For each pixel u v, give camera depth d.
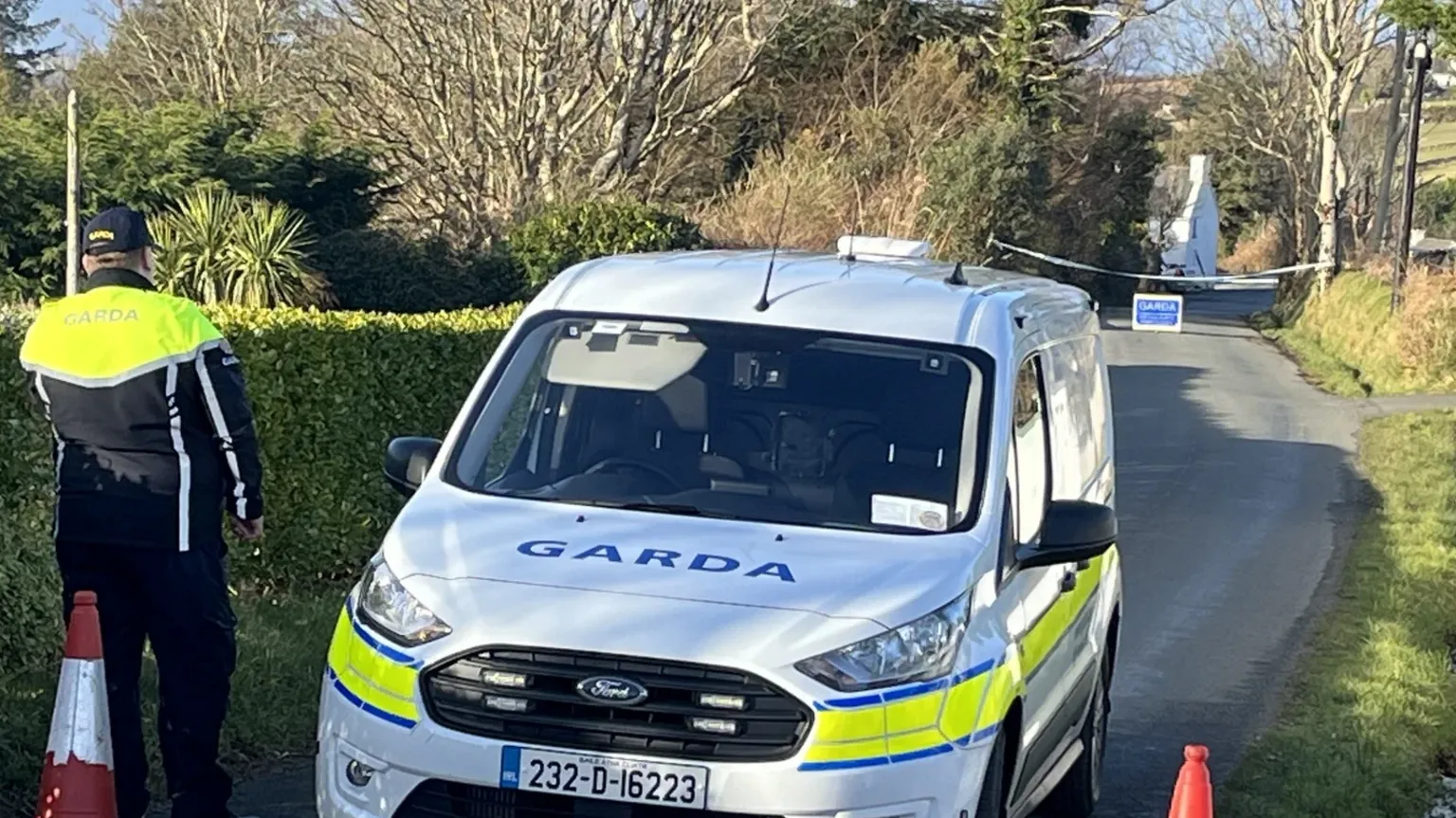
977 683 4.83
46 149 21.33
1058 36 48.91
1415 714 8.85
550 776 4.52
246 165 22.78
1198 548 15.10
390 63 28.61
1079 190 53.62
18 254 20.83
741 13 30.81
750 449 5.50
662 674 4.54
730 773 4.46
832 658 4.57
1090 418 7.40
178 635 5.42
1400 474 19.84
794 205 31.81
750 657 4.52
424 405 10.95
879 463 5.42
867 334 5.74
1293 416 26.59
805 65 44.75
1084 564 6.36
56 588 7.18
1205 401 28.48
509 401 5.73
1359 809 7.04
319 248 21.61
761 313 5.83
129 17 41.53
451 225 26.53
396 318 11.00
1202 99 78.94
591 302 5.96
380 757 4.64
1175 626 11.62
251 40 38.66
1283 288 56.72
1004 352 5.77
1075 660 6.40
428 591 4.77
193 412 5.41
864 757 4.52
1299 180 57.12
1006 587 5.29
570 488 5.44
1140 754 8.20
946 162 42.59
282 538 9.63
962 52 48.00
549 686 4.57
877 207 33.56
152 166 21.70
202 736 5.50
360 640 4.82
